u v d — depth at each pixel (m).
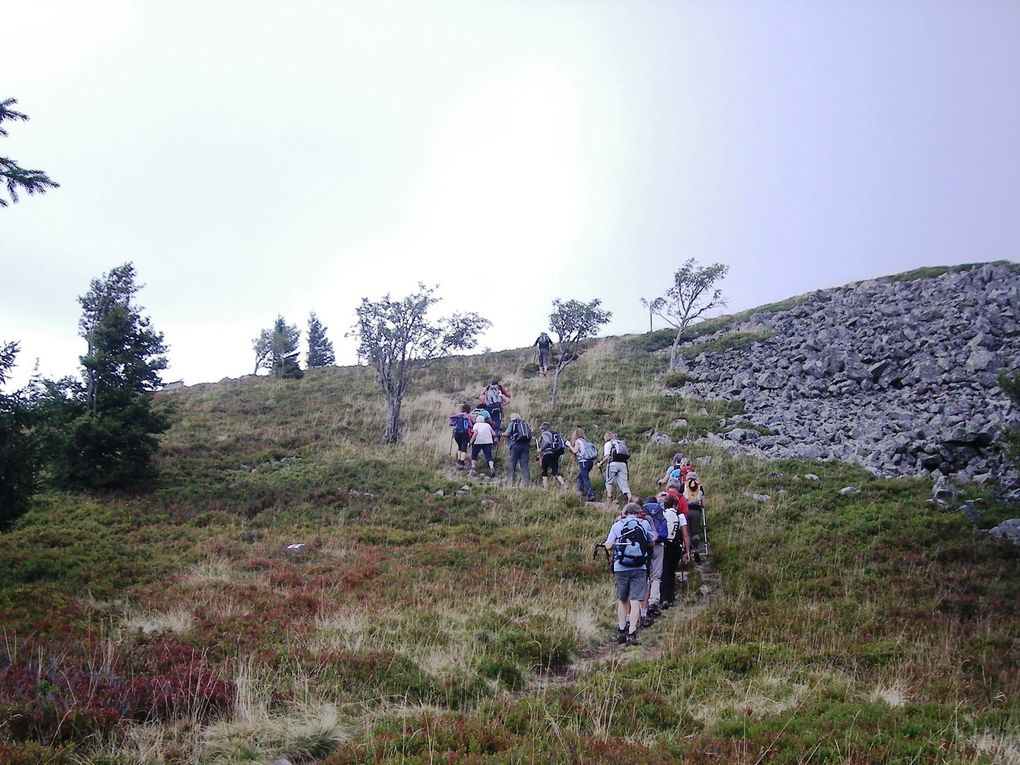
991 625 10.02
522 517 16.03
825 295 37.25
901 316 30.25
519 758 5.56
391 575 12.02
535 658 8.84
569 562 13.13
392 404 23.45
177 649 7.93
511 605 10.66
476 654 8.67
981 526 13.62
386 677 7.65
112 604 10.10
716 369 29.81
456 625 9.70
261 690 7.14
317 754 6.24
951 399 21.86
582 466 17.53
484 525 15.69
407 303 23.64
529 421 24.23
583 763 5.54
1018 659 8.77
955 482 16.03
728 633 10.10
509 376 31.84
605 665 8.90
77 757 5.62
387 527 15.53
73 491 17.19
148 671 7.30
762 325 35.59
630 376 30.56
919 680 8.09
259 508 16.84
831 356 26.64
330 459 20.97
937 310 28.92
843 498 16.06
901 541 13.21
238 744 6.09
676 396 27.02
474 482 18.70
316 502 17.30
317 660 7.89
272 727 6.41
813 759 5.86
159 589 10.98
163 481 18.67
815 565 12.62
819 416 23.28
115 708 6.36
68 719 6.00
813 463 19.20
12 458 11.84
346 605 10.27
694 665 8.63
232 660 7.81
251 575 11.99
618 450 16.97
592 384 29.36
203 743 6.11
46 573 11.64
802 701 7.35
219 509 16.59
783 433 22.30
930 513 14.34
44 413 12.50
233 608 9.89
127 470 17.81
